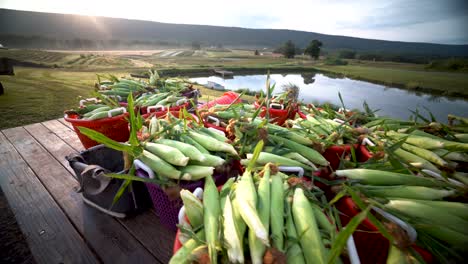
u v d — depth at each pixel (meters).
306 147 2.01
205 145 1.94
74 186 2.50
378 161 1.79
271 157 1.76
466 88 23.78
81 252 1.76
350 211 1.28
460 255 1.08
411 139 1.98
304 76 42.97
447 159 1.76
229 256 0.93
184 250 1.00
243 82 31.64
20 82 11.05
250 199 1.15
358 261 0.91
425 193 1.36
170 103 3.54
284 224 1.16
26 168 2.83
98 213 2.12
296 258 1.00
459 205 1.24
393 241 0.96
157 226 1.99
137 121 1.95
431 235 1.14
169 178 1.61
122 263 1.67
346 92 25.67
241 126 2.08
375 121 2.55
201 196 1.36
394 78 33.75
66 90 9.39
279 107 3.10
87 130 1.42
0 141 3.57
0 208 2.55
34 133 3.88
